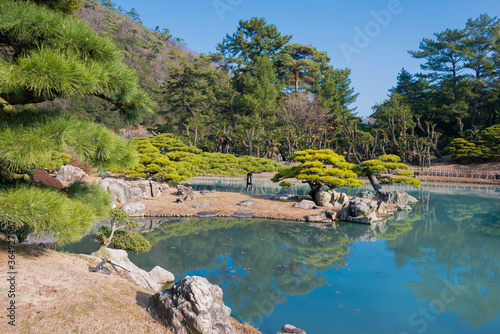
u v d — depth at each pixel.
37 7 5.97
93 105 61.69
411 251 15.01
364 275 11.84
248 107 68.50
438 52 69.75
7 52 6.32
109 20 110.38
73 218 6.12
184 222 20.08
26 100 6.02
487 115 67.62
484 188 41.44
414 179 28.44
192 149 43.12
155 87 90.44
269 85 69.81
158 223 19.64
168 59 119.31
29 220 5.31
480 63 65.12
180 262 12.77
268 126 73.19
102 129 6.33
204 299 5.85
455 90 67.69
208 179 49.88
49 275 6.74
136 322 5.80
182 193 26.88
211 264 12.67
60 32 5.68
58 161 28.08
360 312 8.86
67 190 7.77
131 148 7.45
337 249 15.20
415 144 64.06
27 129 5.46
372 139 66.19
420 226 20.38
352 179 25.27
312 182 26.91
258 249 14.91
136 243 13.98
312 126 68.31
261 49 77.38
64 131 5.38
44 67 4.90
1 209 5.12
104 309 5.99
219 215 22.03
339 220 21.69
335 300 9.66
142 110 7.70
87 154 6.02
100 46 6.13
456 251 15.06
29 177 7.01
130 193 23.94
